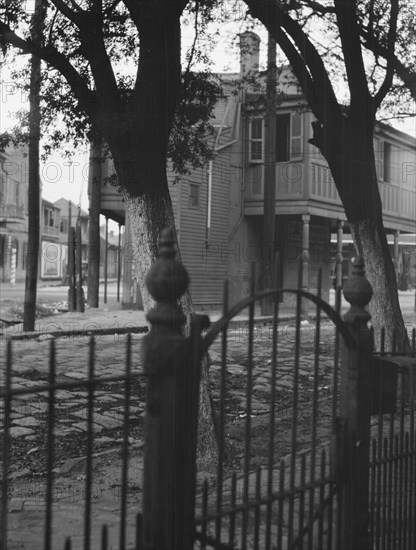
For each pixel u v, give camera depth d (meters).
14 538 3.68
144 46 6.10
